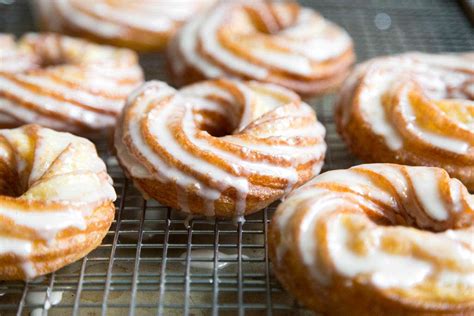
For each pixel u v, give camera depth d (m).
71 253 0.30
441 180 0.30
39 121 0.36
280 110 0.33
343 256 0.28
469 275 0.28
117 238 0.32
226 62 0.38
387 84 0.35
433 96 0.36
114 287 0.31
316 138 0.34
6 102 0.36
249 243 0.33
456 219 0.29
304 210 0.29
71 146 0.32
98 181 0.31
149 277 0.31
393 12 0.45
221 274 0.31
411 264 0.28
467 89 0.36
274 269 0.29
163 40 0.42
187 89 0.36
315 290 0.28
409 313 0.27
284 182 0.32
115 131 0.34
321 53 0.39
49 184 0.30
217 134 0.35
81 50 0.39
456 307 0.28
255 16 0.41
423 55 0.38
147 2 0.42
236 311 0.30
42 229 0.29
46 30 0.43
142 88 0.35
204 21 0.40
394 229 0.28
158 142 0.32
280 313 0.30
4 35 0.40
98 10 0.41
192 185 0.31
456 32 0.44
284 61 0.38
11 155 0.32
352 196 0.30
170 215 0.33
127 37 0.41
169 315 0.30
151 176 0.32
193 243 0.33
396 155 0.33
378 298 0.27
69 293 0.31
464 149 0.33
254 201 0.32
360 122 0.34
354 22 0.45
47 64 0.39
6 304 0.30
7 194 0.33
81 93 0.36
